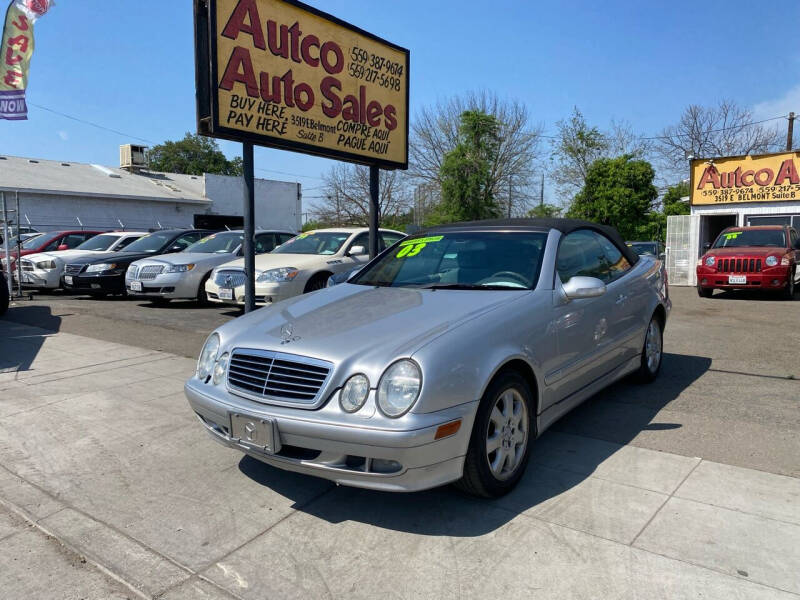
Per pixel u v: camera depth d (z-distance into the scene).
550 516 3.00
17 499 3.37
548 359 3.52
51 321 9.30
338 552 2.76
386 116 7.65
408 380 2.76
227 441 3.21
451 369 2.84
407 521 3.01
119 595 2.50
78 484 3.54
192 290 10.56
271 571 2.63
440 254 4.40
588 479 3.39
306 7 6.42
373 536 2.88
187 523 3.07
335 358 2.90
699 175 16.75
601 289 3.68
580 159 38.50
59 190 24.61
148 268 10.58
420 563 2.64
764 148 35.38
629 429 4.18
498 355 3.07
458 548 2.75
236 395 3.18
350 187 41.12
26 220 23.98
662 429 4.17
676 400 4.84
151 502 3.30
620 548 2.69
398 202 40.94
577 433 4.12
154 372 6.08
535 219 4.59
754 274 11.62
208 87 5.78
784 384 5.28
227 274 9.30
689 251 16.97
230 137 5.86
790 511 2.97
